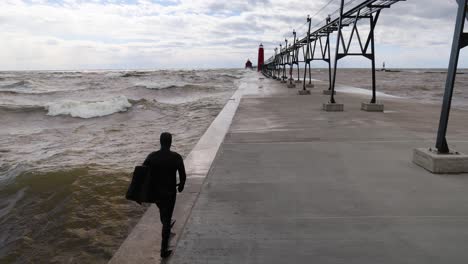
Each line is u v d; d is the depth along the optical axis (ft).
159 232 13.80
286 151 26.89
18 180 28.45
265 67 342.03
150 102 91.86
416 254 11.68
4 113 75.41
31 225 20.58
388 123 40.16
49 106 79.92
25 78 268.82
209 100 100.83
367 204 16.15
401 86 177.88
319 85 126.21
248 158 24.91
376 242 12.55
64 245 17.99
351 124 39.58
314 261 11.34
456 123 39.86
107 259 16.65
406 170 21.61
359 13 49.65
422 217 14.64
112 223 20.29
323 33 84.64
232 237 13.14
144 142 46.47
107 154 39.52
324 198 17.02
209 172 21.58
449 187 18.35
